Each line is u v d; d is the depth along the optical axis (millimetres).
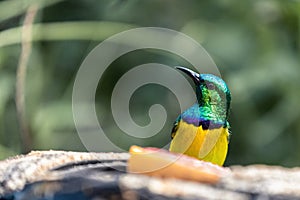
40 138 12031
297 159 13383
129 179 5297
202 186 5270
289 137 13469
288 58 13602
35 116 12070
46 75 12727
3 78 11922
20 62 11203
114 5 13781
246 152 13586
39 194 5445
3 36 11570
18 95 11125
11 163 5891
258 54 13680
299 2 13383
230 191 5203
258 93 13500
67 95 13016
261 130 13477
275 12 13734
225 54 13695
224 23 13984
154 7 14125
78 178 5371
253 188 5223
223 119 8094
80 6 13703
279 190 5207
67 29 12867
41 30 12633
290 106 13430
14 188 5523
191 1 14195
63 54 13211
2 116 11812
